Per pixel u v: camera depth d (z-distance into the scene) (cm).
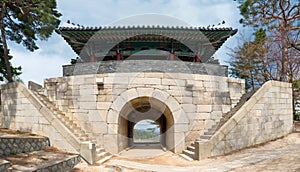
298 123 1456
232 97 1163
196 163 794
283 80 1353
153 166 778
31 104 953
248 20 1363
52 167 586
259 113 1027
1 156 645
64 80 1070
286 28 1216
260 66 1761
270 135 1066
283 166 639
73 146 800
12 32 1448
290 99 1218
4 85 1122
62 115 1016
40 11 1174
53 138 854
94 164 772
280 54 1395
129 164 809
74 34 1223
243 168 660
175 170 707
